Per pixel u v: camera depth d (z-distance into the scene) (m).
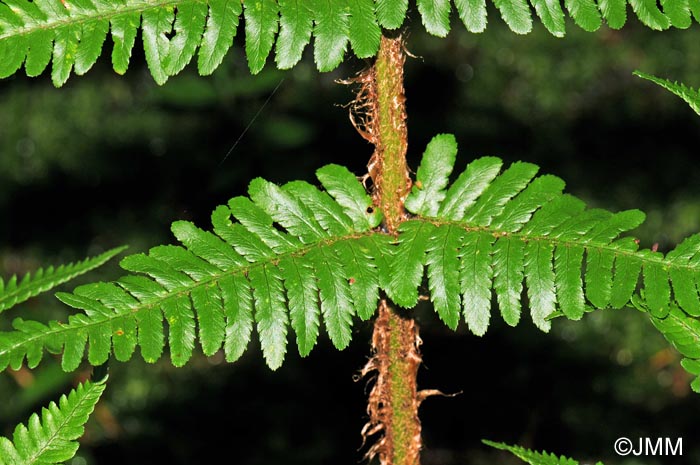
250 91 4.87
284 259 2.22
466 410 4.62
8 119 5.64
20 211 5.42
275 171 4.94
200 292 2.17
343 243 2.26
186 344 2.13
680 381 4.73
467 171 2.32
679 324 2.21
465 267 2.19
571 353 4.79
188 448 4.62
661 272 2.13
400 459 2.47
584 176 5.30
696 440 4.47
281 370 4.86
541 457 2.34
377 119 2.39
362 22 2.15
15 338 2.07
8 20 2.11
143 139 5.52
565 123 5.48
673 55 5.58
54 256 5.32
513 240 2.21
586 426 4.55
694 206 5.13
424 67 5.63
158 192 5.41
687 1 2.14
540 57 5.64
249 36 2.15
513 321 2.15
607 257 2.16
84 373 4.61
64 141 5.58
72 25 2.13
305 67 5.51
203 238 2.23
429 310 4.86
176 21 2.15
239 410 4.75
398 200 2.36
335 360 4.83
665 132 5.39
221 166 4.89
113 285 2.15
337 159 5.18
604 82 5.59
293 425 4.67
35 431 2.16
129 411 4.81
